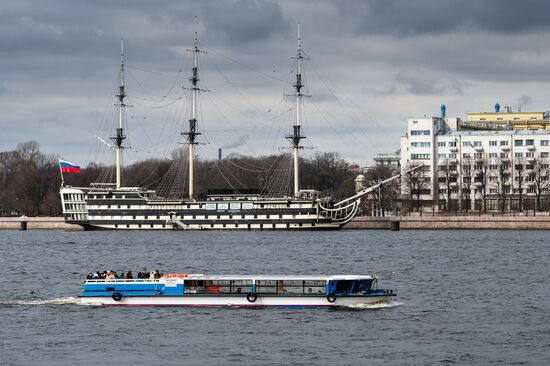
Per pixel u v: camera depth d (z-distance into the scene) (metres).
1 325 184.50
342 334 173.75
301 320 186.12
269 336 172.12
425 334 174.50
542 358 157.12
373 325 181.75
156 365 153.25
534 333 175.75
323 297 199.12
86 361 156.00
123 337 172.88
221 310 197.00
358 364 153.12
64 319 190.00
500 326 182.12
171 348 164.12
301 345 165.50
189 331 177.00
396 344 166.50
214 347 164.50
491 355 158.88
